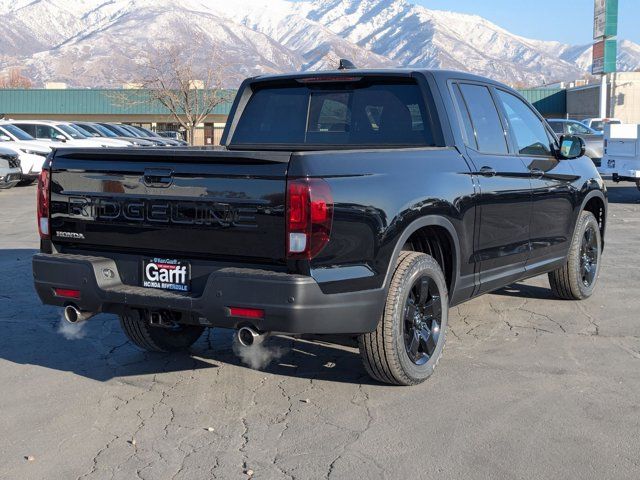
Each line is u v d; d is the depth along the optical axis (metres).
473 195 5.39
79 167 4.83
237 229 4.32
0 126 22.69
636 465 3.92
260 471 3.88
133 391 5.04
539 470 3.87
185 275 4.59
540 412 4.61
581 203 7.07
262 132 6.22
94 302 4.73
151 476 3.84
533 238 6.35
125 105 63.28
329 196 4.23
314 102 6.04
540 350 5.84
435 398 4.85
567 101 58.91
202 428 4.43
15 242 11.43
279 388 5.07
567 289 7.24
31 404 4.82
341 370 5.41
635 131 17.12
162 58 58.22
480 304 7.28
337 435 4.31
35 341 6.20
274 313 4.20
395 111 5.69
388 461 3.98
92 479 3.82
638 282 8.33
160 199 4.55
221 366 5.54
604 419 4.51
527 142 6.50
